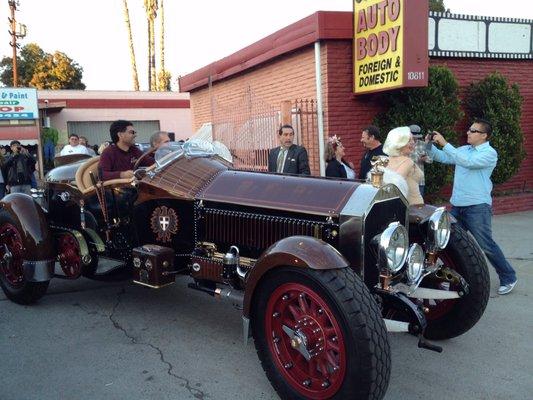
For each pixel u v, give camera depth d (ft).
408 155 14.99
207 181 12.98
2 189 33.71
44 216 15.28
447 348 12.25
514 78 32.09
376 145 18.57
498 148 28.78
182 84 52.70
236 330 13.51
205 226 12.55
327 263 8.73
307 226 10.59
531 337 12.78
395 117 27.12
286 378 9.60
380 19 25.17
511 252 20.81
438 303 12.19
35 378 10.93
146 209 13.73
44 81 132.16
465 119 30.68
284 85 33.40
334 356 8.95
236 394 10.25
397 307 9.59
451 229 12.05
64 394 10.25
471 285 11.62
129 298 16.10
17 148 33.83
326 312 8.75
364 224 9.80
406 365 11.39
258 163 34.01
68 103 77.77
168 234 13.26
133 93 82.02
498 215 29.09
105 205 14.26
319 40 27.55
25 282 15.06
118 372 11.18
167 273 12.48
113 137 15.44
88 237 15.12
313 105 29.32
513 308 14.75
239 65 38.37
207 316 14.49
